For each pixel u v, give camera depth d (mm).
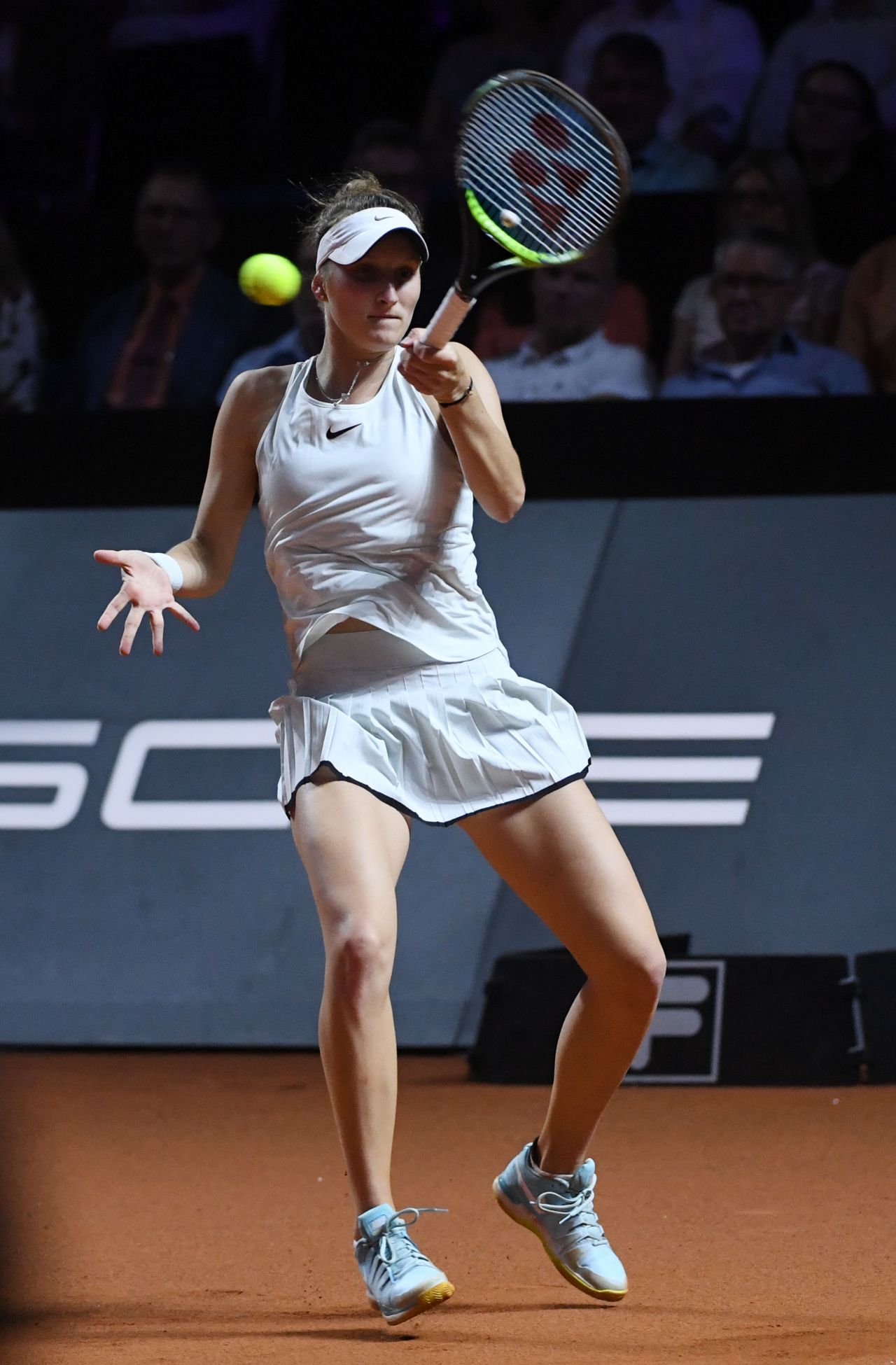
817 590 31438
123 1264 13164
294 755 11023
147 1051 30641
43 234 40375
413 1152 19453
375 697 11039
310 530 11117
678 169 38188
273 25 41188
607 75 38844
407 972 30078
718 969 25906
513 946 29922
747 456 33562
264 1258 13414
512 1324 10648
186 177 39312
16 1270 7051
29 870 31922
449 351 10258
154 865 31609
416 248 10805
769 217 36781
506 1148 19734
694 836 30219
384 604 11055
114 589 33812
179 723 32375
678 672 31250
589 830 10805
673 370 37188
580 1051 10992
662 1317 10836
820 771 30250
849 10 38188
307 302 38500
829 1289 11797
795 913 29406
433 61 40500
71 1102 24438
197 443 35094
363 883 10352
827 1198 16078
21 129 41812
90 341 39844
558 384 37250
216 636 32938
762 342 36594
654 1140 20297
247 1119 22828
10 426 35656
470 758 10891
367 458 10984
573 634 31844
